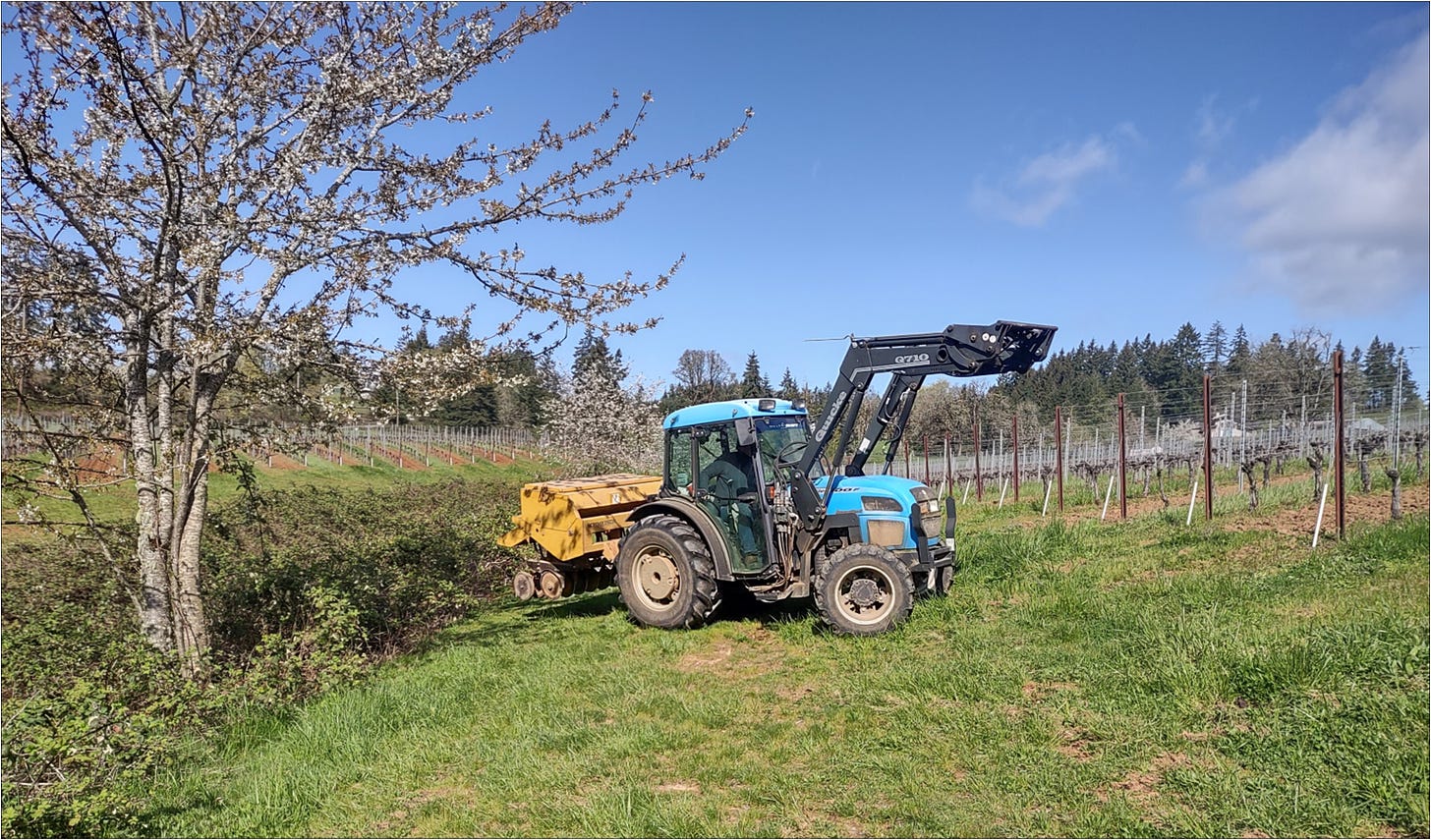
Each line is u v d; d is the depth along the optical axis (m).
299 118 6.18
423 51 6.20
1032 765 3.95
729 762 4.31
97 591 7.75
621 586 7.63
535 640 7.34
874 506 6.86
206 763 4.80
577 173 6.60
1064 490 16.70
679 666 6.16
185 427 6.60
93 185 5.48
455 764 4.58
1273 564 7.18
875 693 5.08
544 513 8.90
